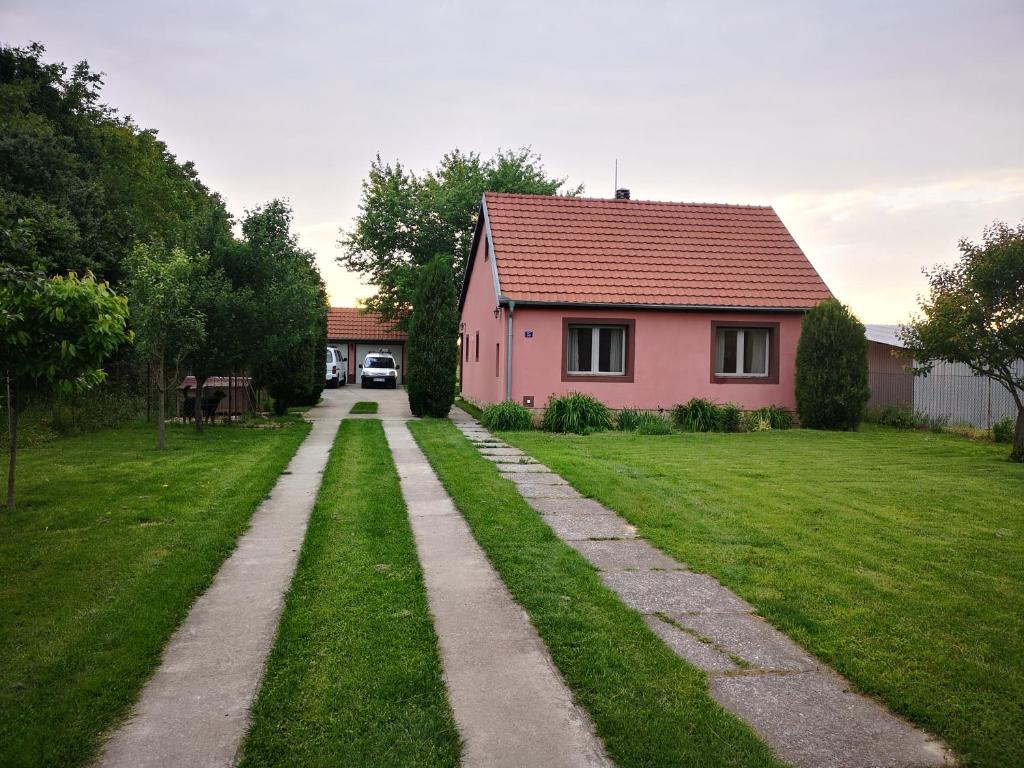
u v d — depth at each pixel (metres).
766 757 3.10
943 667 3.96
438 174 39.91
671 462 11.09
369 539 6.46
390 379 35.84
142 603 4.80
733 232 19.91
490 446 13.09
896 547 6.32
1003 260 11.26
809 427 17.11
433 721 3.36
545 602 4.91
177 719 3.40
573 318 17.25
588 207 20.11
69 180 20.47
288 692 3.64
